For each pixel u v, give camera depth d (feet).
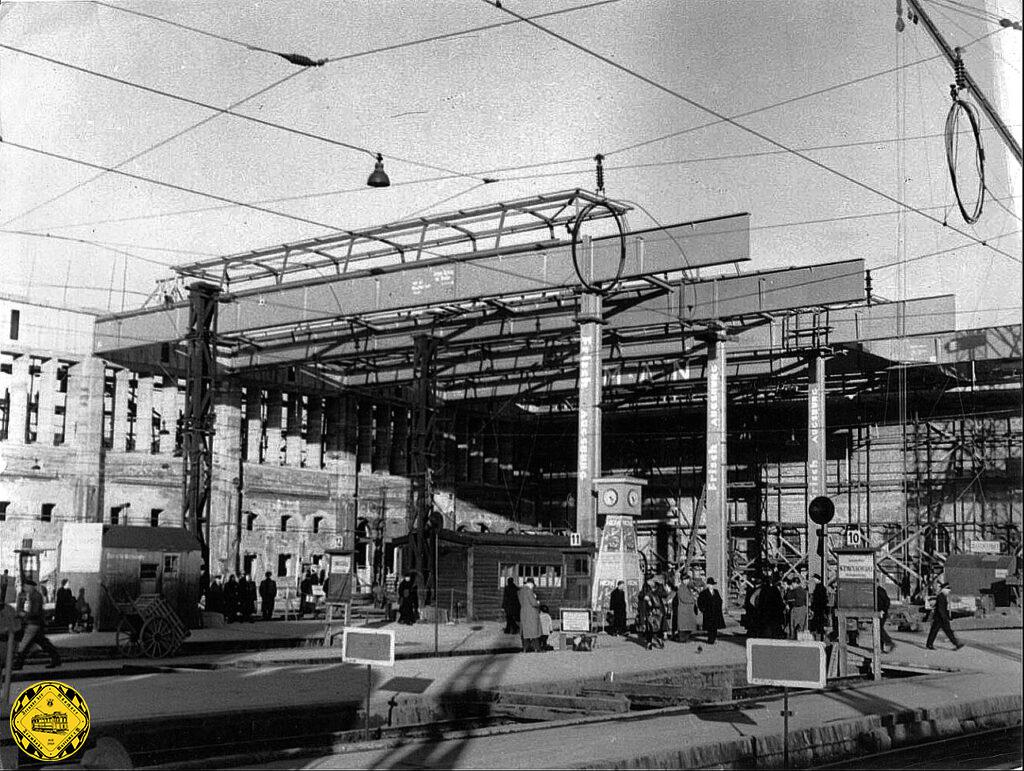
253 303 135.54
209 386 129.39
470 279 120.47
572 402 213.66
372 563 185.06
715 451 141.69
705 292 128.77
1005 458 71.61
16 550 120.37
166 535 104.22
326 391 182.50
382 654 45.93
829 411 152.05
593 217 112.78
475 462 208.23
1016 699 59.26
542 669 68.90
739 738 41.24
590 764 35.35
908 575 107.34
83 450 142.82
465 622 126.11
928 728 50.80
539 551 125.90
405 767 34.96
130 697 50.65
